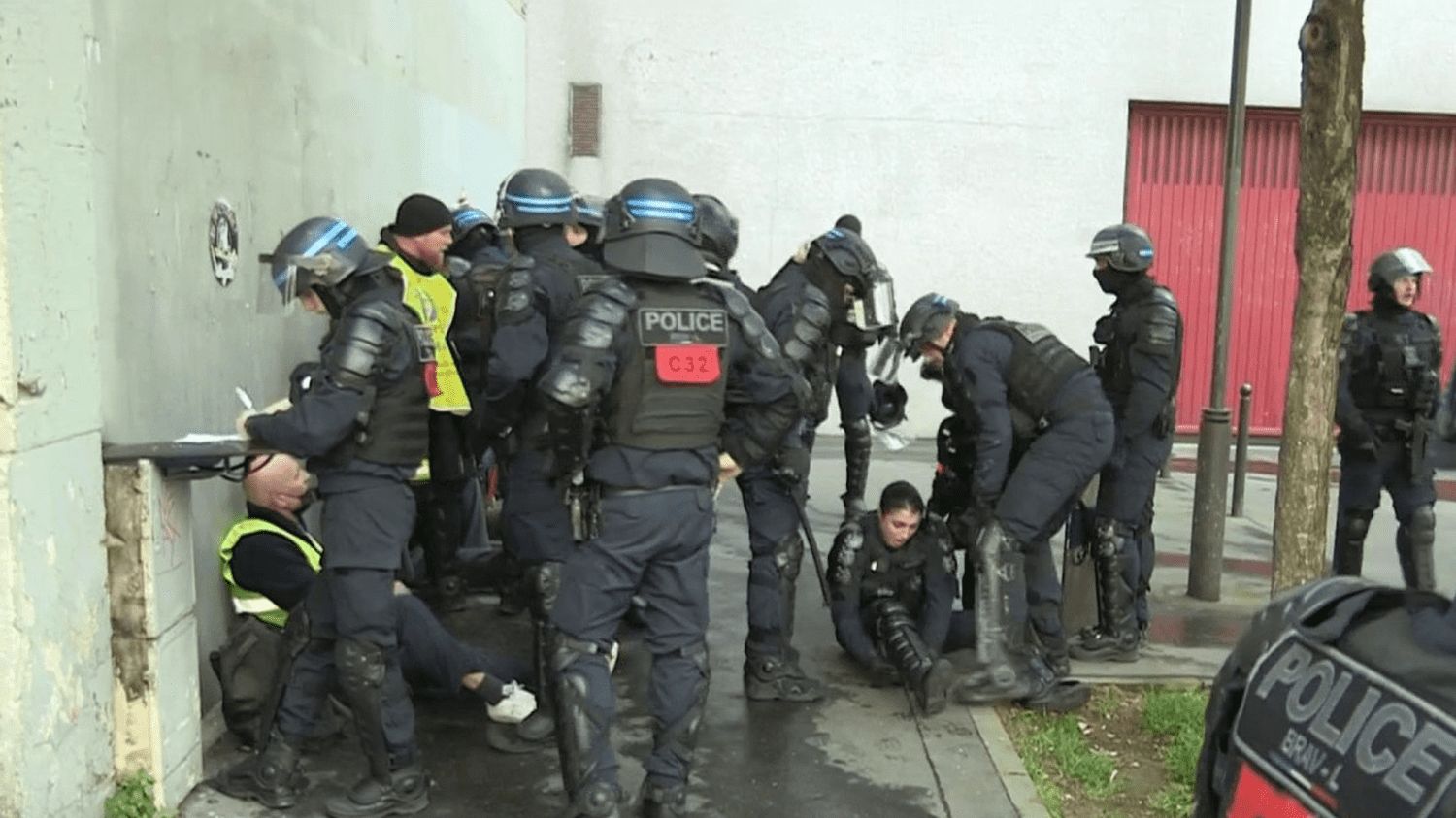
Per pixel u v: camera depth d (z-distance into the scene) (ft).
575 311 11.16
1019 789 13.29
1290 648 5.26
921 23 39.45
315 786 12.77
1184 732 14.80
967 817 12.62
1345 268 14.23
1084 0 39.65
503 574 18.65
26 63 9.76
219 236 14.56
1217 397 21.56
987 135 39.96
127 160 12.03
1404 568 20.72
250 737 13.37
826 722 15.10
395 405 11.46
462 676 13.87
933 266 40.32
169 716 11.80
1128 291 17.87
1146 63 40.01
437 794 12.83
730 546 24.99
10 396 9.53
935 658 15.47
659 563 11.61
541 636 13.93
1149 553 18.84
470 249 20.13
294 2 17.58
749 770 13.64
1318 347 14.32
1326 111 13.84
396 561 11.69
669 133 39.60
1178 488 33.35
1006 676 15.51
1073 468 15.19
